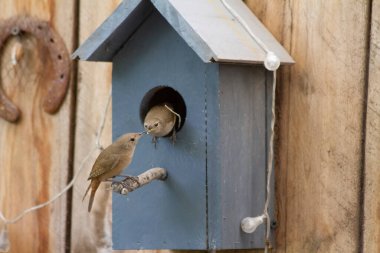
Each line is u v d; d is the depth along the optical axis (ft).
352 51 23.91
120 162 24.97
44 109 29.60
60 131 29.48
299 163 24.70
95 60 25.29
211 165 23.54
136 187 23.13
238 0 25.49
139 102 24.97
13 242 30.14
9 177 30.25
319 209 24.39
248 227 23.13
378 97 23.44
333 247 24.14
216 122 23.38
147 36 24.64
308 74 24.59
